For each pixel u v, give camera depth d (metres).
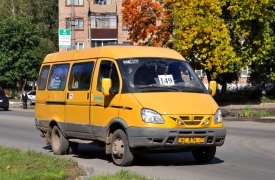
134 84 11.61
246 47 38.53
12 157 11.96
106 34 70.69
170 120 10.88
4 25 62.31
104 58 12.54
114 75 12.02
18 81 64.94
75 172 10.19
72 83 13.62
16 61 62.44
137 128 11.00
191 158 13.52
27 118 30.92
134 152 11.48
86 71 13.09
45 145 17.02
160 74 11.94
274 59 40.78
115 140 11.80
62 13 70.31
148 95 11.30
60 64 14.53
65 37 35.91
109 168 11.62
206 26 35.44
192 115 11.05
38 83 15.67
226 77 45.41
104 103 12.10
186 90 11.77
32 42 63.41
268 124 26.19
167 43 38.69
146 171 11.19
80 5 70.69
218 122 11.45
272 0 37.22
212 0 35.97
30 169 10.36
